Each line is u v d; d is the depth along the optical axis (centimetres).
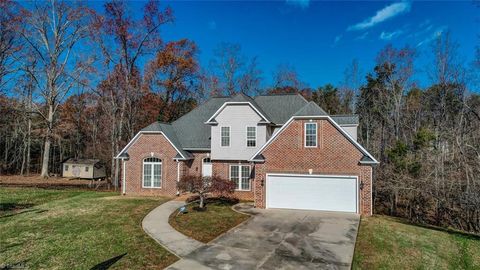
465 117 2638
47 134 4084
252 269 1012
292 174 1975
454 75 3098
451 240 1496
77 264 1033
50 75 4028
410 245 1357
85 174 4394
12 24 3588
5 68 3669
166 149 2416
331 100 5378
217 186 1895
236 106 2392
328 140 1931
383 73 4175
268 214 1809
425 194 2147
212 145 2412
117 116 3678
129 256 1105
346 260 1111
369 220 1717
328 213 1858
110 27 3397
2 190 2742
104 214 1748
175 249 1186
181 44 4438
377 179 2544
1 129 4662
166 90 4347
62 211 1836
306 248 1227
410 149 2598
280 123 2511
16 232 1395
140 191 2450
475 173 1962
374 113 4125
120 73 3503
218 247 1218
